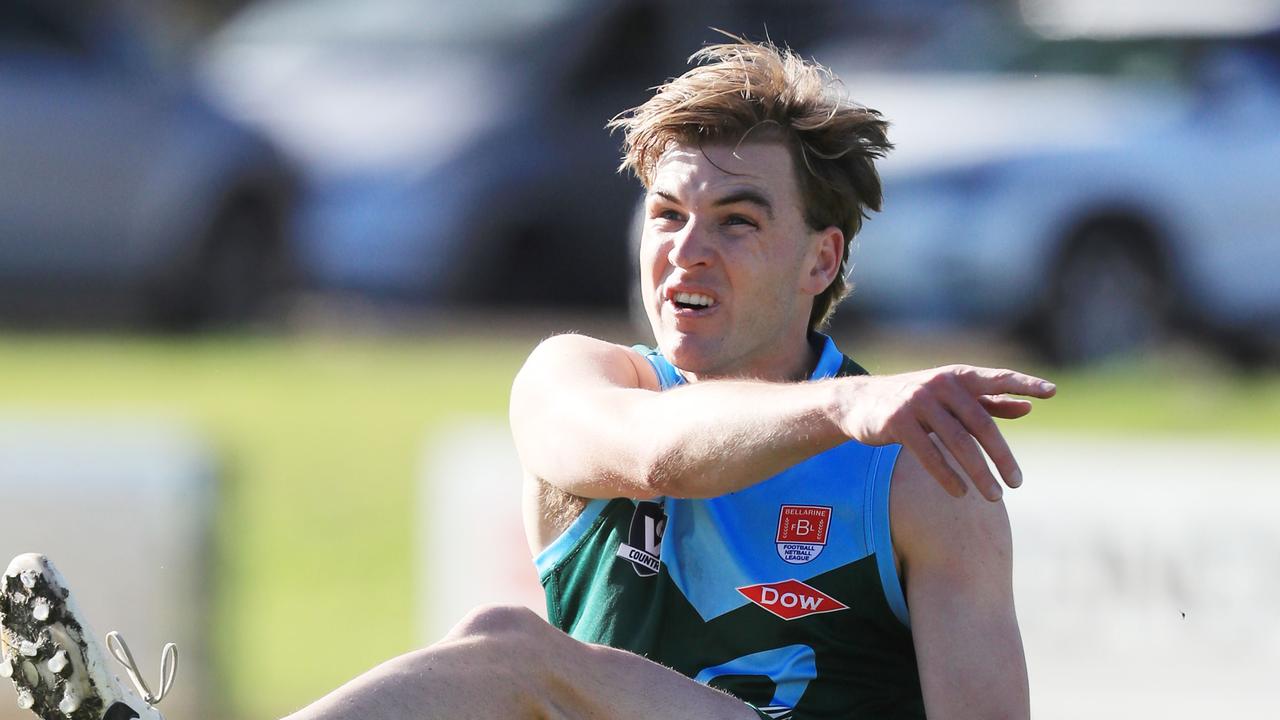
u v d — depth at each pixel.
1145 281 39.69
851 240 12.34
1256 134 40.44
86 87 45.84
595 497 11.34
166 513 22.27
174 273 46.03
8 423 23.33
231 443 24.53
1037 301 38.84
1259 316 40.56
